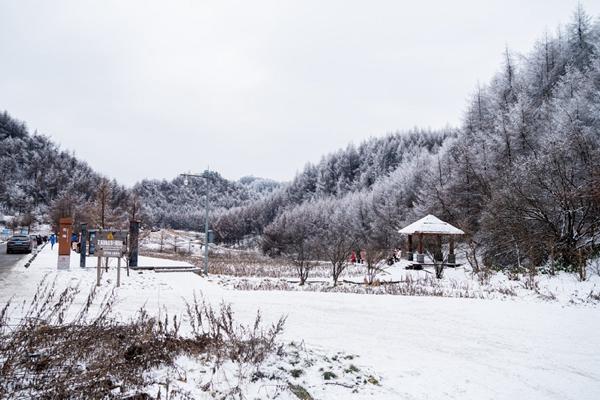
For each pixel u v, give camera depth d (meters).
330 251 33.09
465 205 36.06
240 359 5.21
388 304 11.62
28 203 131.88
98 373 3.96
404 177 69.81
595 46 35.38
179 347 5.46
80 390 3.72
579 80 33.00
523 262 23.19
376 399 4.72
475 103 46.78
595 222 19.97
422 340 7.74
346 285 19.33
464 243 32.72
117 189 133.12
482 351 7.08
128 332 5.44
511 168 27.52
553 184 22.00
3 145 171.12
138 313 8.39
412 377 5.58
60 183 148.12
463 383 5.46
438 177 46.94
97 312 7.98
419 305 11.54
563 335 8.26
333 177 139.50
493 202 24.69
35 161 167.62
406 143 126.12
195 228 163.25
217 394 4.15
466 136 45.00
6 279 14.01
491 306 11.46
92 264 21.41
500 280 18.41
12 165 161.12
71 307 8.78
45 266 19.48
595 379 5.78
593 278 16.38
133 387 4.07
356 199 84.56
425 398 4.87
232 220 128.00
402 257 40.72
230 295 12.68
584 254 19.02
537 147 31.55
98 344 4.91
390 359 6.42
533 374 5.93
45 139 197.62
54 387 3.75
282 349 6.02
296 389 4.68
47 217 100.56
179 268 22.23
